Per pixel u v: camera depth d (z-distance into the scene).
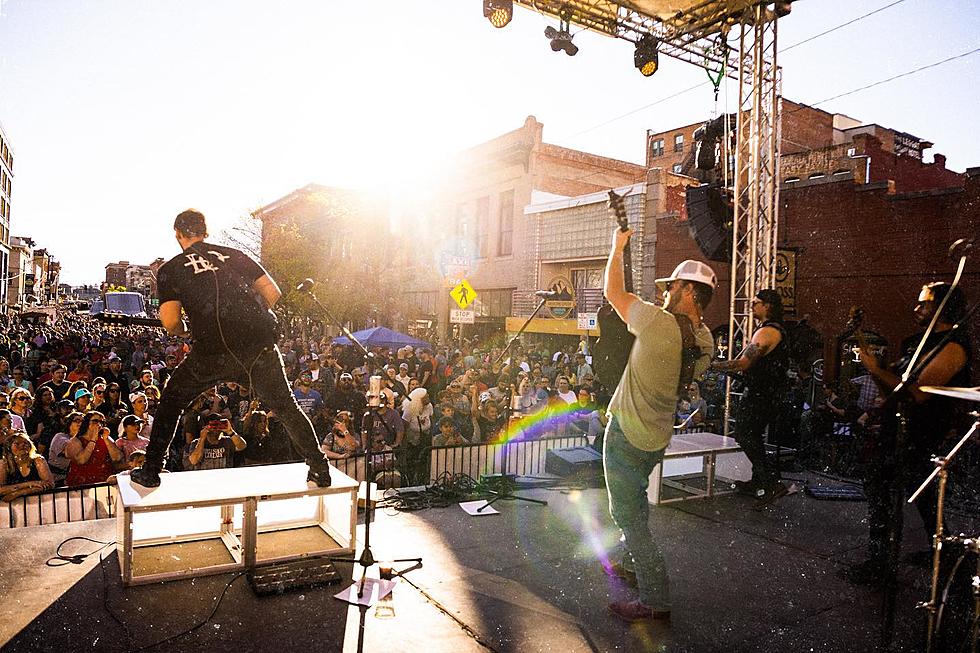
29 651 2.81
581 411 9.97
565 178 24.30
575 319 19.39
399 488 5.73
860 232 12.73
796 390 9.23
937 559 2.83
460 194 27.25
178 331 3.81
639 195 17.89
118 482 3.89
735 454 6.39
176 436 6.87
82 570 3.70
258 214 32.09
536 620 3.27
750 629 3.25
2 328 22.64
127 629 3.05
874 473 3.85
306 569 3.72
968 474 6.42
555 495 5.69
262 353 3.79
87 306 75.25
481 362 15.20
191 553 4.00
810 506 5.55
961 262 3.28
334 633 3.07
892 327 12.30
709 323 15.64
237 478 4.13
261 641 2.98
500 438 8.53
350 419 7.30
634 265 18.03
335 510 4.36
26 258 75.12
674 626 3.26
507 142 24.44
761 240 9.36
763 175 9.52
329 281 29.25
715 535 4.72
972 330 10.46
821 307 13.28
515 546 4.34
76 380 10.75
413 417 8.51
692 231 10.52
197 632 3.04
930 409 3.69
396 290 30.16
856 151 19.94
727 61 10.35
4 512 5.13
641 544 3.26
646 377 3.16
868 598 3.65
